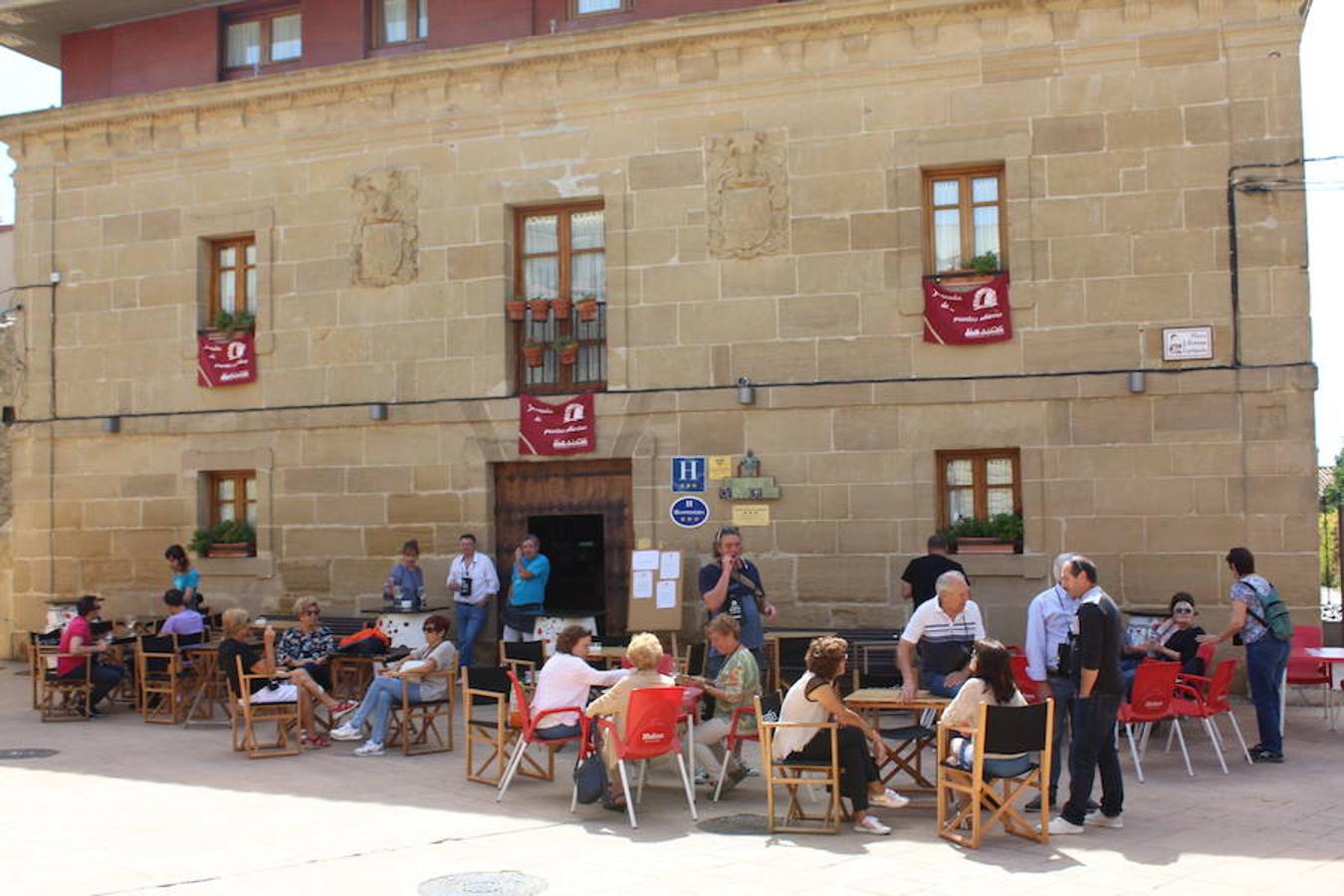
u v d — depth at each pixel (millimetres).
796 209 14016
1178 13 12977
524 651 11859
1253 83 12789
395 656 12484
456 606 14562
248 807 8891
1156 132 13008
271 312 16062
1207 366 12758
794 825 8125
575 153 14844
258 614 15938
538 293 15281
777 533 13898
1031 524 13125
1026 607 13086
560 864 7293
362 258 15656
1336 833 7871
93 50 17578
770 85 14141
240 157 16297
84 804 9016
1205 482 12727
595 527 16594
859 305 13766
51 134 17172
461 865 7285
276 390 16000
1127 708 9492
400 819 8492
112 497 16828
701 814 8586
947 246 13805
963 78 13555
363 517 15531
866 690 9430
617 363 14555
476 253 15211
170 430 16469
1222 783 9367
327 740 11438
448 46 15727
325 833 8102
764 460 13984
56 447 17156
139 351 16734
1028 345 13258
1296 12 12672
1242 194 12758
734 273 14188
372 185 15633
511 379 15172
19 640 17312
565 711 9117
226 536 16141
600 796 8609
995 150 13422
